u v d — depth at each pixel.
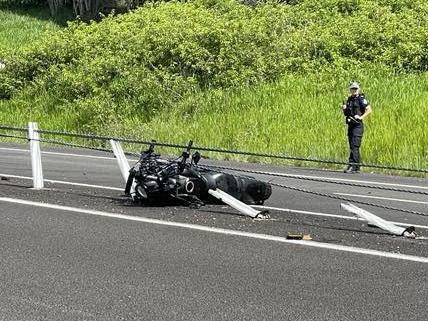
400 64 52.59
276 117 45.41
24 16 99.38
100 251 15.99
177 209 21.00
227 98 51.00
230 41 56.75
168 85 54.66
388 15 60.34
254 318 11.70
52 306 12.27
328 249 16.31
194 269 14.59
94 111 53.34
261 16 64.06
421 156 36.91
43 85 60.22
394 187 29.25
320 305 12.38
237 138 42.34
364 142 38.72
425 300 12.71
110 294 12.93
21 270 14.45
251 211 20.02
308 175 32.69
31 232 17.83
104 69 58.06
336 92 48.81
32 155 25.45
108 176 29.70
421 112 42.47
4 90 62.25
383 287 13.46
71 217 19.66
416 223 20.69
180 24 60.50
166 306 12.27
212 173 21.81
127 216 19.80
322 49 56.44
